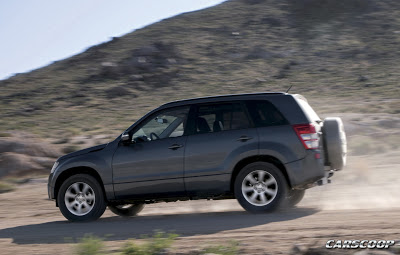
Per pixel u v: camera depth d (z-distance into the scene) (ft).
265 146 30.76
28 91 256.11
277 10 356.38
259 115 31.50
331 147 31.65
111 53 303.27
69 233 29.32
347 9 343.05
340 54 270.87
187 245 23.45
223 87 234.17
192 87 239.30
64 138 124.06
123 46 313.32
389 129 103.35
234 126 31.65
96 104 219.00
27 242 27.30
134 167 32.53
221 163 31.30
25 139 96.22
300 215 29.84
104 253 22.44
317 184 31.14
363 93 194.29
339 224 25.91
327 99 188.96
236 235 25.25
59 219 36.86
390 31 300.20
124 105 214.28
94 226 31.45
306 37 305.73
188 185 31.78
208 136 31.78
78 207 33.73
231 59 280.10
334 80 227.20
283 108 31.30
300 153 30.50
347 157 72.13
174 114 32.89
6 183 67.21
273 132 30.94
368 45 281.13
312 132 30.68
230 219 30.22
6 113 215.72
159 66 270.67
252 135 31.14
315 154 30.53
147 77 256.32
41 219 37.70
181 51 291.17
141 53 287.07
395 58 254.88
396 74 224.74
